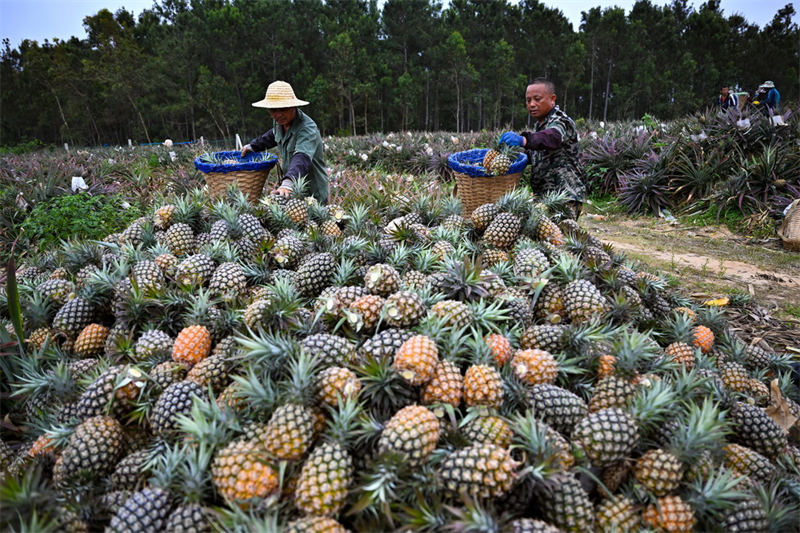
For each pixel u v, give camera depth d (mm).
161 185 9898
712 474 1846
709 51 78062
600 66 75750
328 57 62625
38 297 3152
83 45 69625
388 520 1607
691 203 8977
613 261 3572
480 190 5113
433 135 20766
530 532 1570
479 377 1995
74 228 6379
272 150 14664
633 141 11125
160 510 1697
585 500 1726
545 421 2041
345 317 2346
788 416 2637
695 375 2453
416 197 5023
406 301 2316
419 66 64938
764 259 6441
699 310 3619
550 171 5664
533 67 73688
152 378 2246
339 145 18266
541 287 2871
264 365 2014
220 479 1708
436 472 1700
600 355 2352
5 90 63719
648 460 1855
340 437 1771
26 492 1642
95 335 2869
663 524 1748
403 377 1932
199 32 57594
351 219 4027
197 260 3141
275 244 3535
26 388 2486
